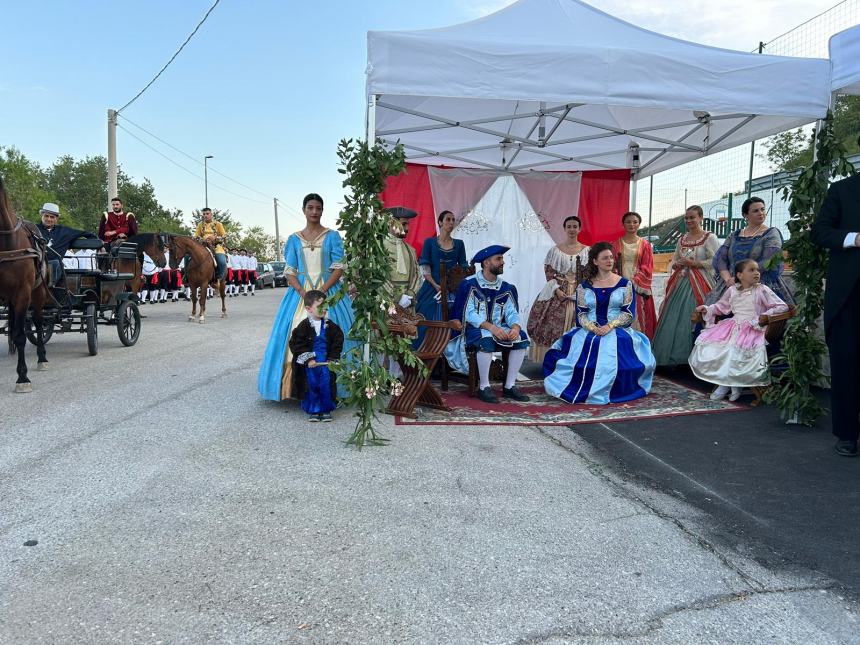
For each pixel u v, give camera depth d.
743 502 3.42
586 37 5.25
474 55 4.77
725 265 6.35
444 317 6.34
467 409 5.53
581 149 8.64
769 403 5.08
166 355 8.48
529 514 3.23
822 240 4.13
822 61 5.11
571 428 4.94
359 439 4.29
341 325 5.35
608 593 2.48
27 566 2.65
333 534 2.97
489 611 2.34
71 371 7.22
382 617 2.30
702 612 2.35
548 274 7.61
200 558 2.73
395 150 4.29
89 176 62.00
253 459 4.06
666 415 5.27
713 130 7.47
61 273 7.70
